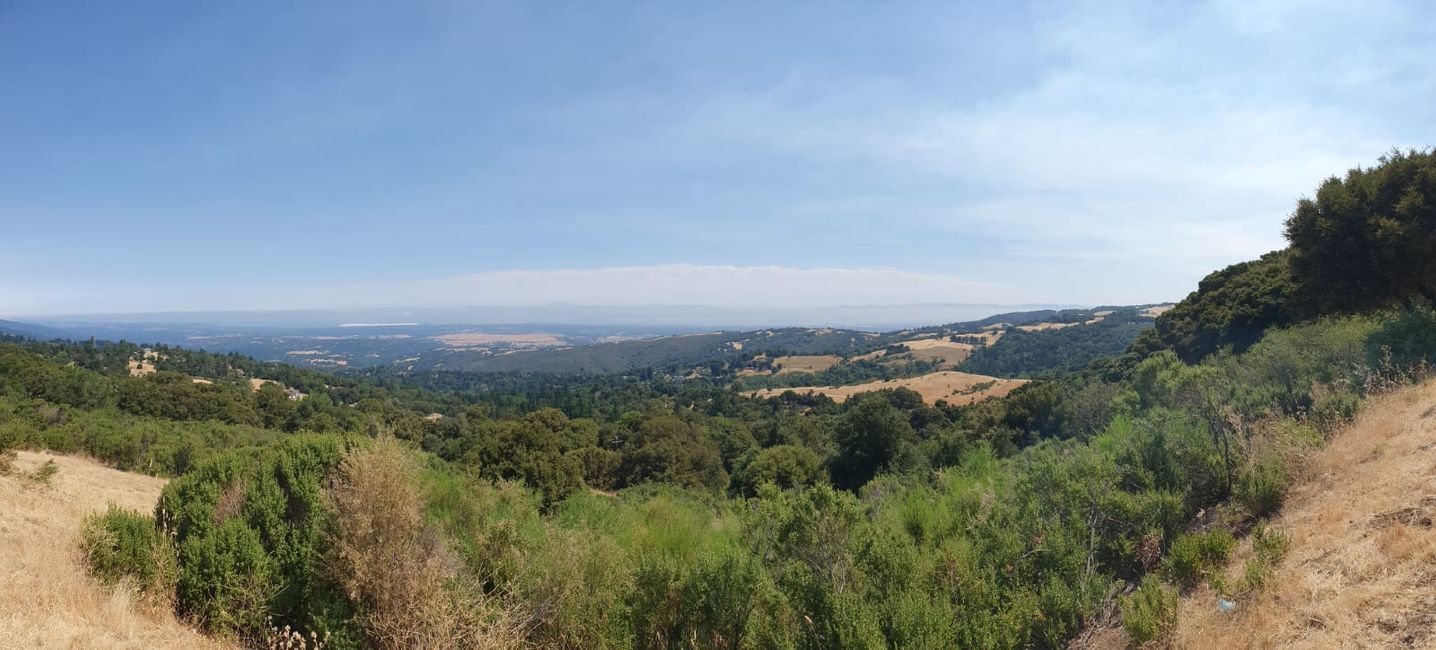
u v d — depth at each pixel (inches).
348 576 212.8
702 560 218.2
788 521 228.4
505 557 235.5
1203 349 1060.5
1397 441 231.8
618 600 218.4
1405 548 153.9
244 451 278.8
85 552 233.1
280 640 202.5
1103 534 241.4
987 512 301.4
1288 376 418.3
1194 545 198.5
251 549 222.2
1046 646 195.8
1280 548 182.2
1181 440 292.2
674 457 1732.3
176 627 206.7
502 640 193.9
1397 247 514.0
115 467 925.8
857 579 210.2
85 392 1963.6
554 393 4372.5
